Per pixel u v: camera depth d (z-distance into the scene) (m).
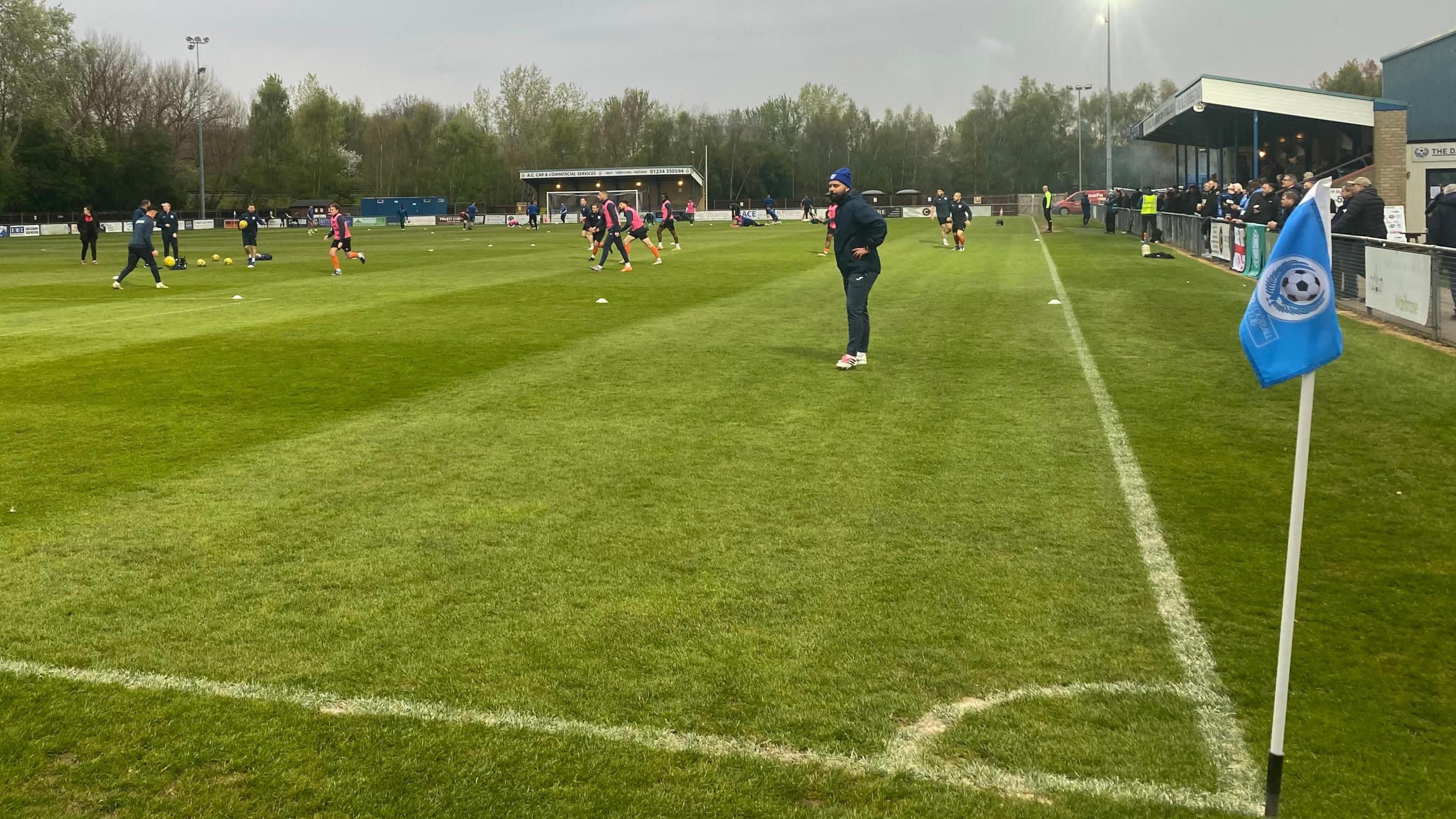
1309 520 5.55
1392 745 3.32
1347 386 9.18
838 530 5.41
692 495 6.06
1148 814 2.99
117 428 7.84
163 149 77.44
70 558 5.06
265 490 6.20
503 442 7.36
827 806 3.04
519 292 18.12
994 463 6.71
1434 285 11.80
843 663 3.91
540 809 3.02
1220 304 15.37
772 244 35.50
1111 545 5.16
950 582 4.69
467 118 103.06
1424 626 4.22
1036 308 15.10
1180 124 38.75
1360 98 31.56
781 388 9.27
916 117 107.12
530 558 5.04
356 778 3.18
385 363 10.75
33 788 3.13
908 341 11.90
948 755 3.30
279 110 92.38
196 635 4.18
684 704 3.61
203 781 3.17
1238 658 3.94
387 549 5.17
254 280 21.81
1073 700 3.63
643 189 82.06
